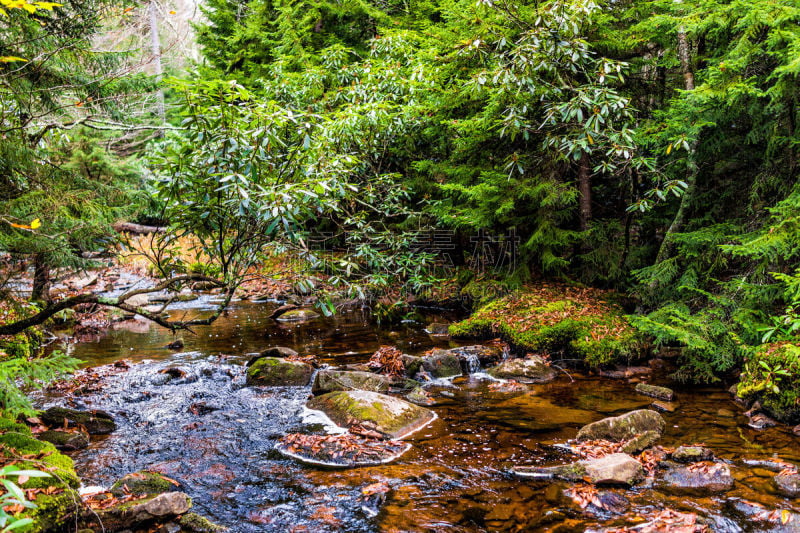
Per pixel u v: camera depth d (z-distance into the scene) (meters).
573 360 6.52
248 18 16.66
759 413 4.77
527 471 3.72
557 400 5.31
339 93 8.07
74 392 5.51
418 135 9.12
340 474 3.73
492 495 3.41
